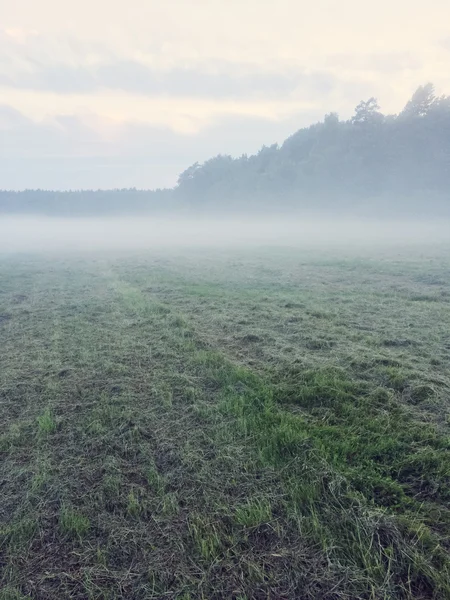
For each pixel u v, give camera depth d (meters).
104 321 8.72
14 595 2.26
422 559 2.35
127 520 2.84
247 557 2.46
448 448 3.53
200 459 3.48
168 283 13.97
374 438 3.69
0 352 6.71
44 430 4.07
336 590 2.23
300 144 92.38
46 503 3.02
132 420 4.25
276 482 3.14
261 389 4.80
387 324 7.88
